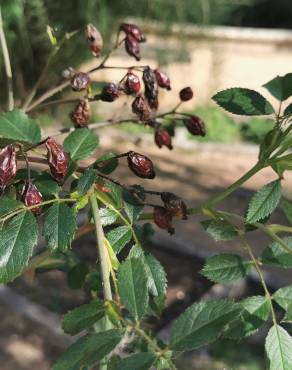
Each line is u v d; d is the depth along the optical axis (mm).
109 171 136
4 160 113
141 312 91
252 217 125
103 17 738
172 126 206
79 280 196
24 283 471
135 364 84
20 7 626
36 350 409
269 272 498
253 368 371
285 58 1273
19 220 108
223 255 127
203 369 370
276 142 125
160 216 130
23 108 188
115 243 120
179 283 498
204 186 731
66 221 112
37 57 741
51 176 126
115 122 182
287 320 116
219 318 88
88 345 87
